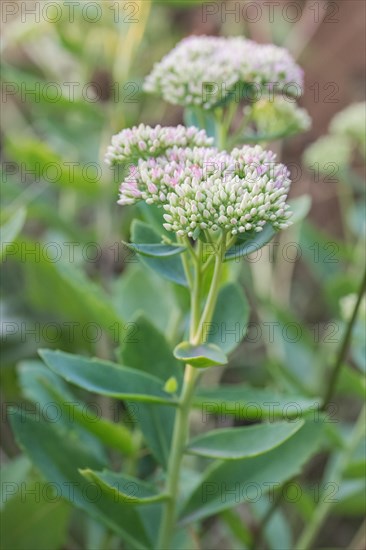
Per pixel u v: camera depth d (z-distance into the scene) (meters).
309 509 0.81
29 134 1.07
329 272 0.91
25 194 0.91
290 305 1.08
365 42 1.17
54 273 0.82
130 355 0.72
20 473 0.77
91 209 1.06
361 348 0.80
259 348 1.00
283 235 1.00
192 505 0.71
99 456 0.75
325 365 0.87
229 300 0.71
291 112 0.77
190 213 0.65
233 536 0.84
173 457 0.69
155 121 1.01
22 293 0.90
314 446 0.71
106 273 0.92
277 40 1.12
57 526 0.77
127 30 0.89
